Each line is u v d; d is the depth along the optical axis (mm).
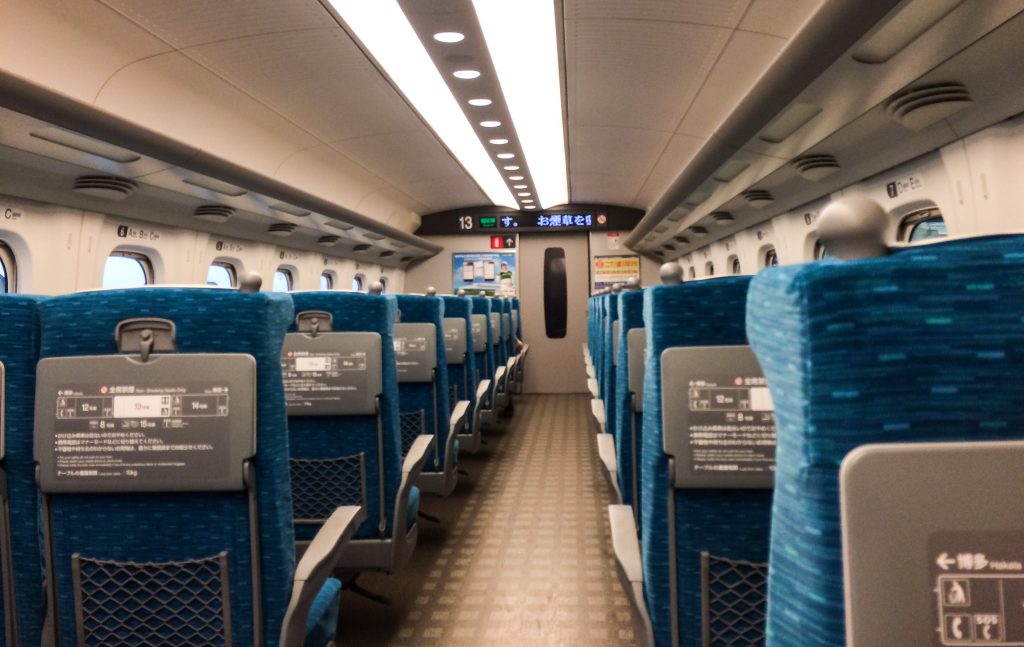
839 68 3229
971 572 576
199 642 1671
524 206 13164
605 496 5723
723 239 9039
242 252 7582
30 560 1691
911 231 4773
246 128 5574
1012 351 588
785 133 4406
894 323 592
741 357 1676
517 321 12086
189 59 4258
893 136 3910
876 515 579
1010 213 3398
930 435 590
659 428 1748
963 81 3090
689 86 5312
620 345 2750
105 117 3855
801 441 616
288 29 4133
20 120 3471
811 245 6250
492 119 6477
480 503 5562
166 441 1564
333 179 8008
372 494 2980
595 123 6781
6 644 1697
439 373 4297
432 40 4438
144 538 1636
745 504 1729
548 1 3926
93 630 1673
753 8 3764
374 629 3252
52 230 4730
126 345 1574
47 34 3428
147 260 6090
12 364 1639
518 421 9984
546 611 3449
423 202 11906
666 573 1771
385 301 2908
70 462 1577
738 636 1762
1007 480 574
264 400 1612
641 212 13250
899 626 577
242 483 1578
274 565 1655
